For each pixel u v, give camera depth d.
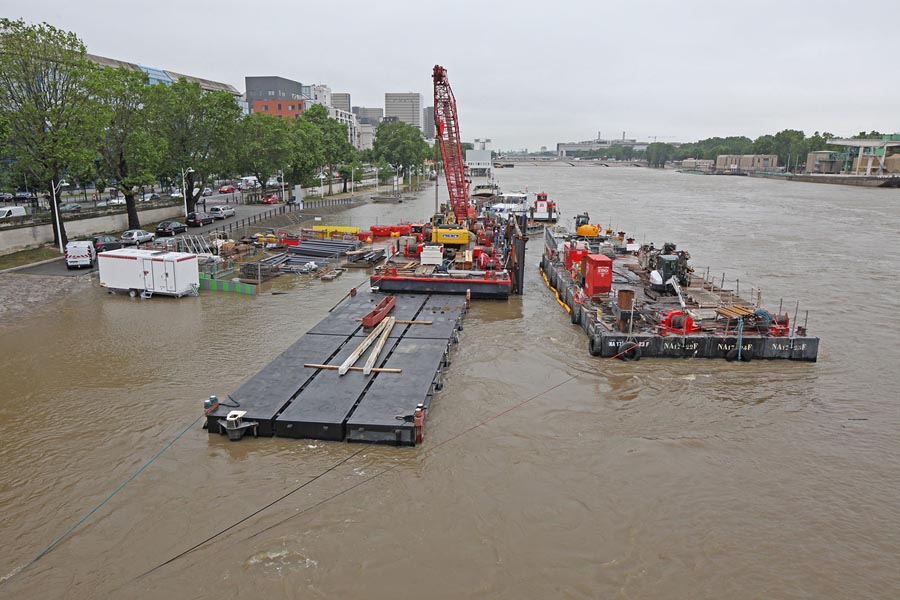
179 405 22.28
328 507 16.59
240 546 15.12
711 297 34.56
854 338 31.67
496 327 32.59
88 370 25.56
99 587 13.86
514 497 17.22
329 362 24.94
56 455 18.98
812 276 46.97
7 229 46.84
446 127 58.53
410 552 15.00
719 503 17.25
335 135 119.38
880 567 14.90
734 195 135.62
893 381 26.03
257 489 17.31
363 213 88.69
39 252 48.00
